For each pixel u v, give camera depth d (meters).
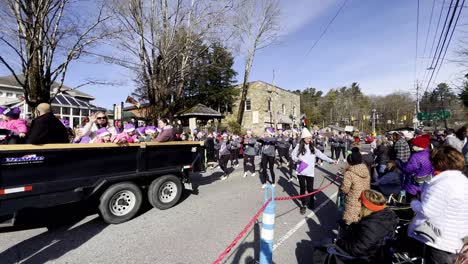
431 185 2.33
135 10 12.71
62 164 3.94
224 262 3.25
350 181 3.56
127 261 3.26
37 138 3.66
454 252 2.14
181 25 14.42
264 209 2.69
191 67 16.23
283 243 3.83
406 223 3.08
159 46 13.72
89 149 4.23
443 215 2.19
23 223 4.55
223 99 29.62
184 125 23.17
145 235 4.06
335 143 13.54
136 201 4.76
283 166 12.07
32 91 8.66
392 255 2.58
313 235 4.12
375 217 2.58
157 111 14.40
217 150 12.34
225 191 7.06
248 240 3.89
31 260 3.28
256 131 28.42
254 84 29.05
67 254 3.44
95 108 22.53
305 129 5.37
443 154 2.34
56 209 5.28
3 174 3.37
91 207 5.46
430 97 43.12
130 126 5.04
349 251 2.64
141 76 14.15
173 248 3.63
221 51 17.84
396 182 4.93
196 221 4.68
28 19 8.14
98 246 3.68
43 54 8.81
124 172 4.74
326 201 6.11
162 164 5.42
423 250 2.48
